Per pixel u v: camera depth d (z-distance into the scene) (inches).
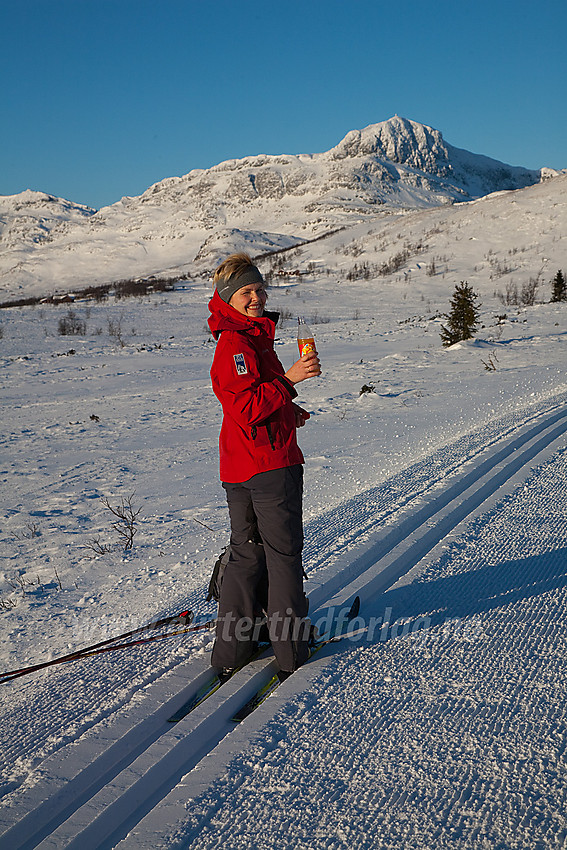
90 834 87.7
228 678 125.0
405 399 498.6
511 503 216.5
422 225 3090.6
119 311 1849.2
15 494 318.7
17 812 91.8
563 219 2541.8
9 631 164.4
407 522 198.7
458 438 311.3
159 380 791.1
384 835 83.7
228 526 234.5
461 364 696.4
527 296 1638.8
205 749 106.6
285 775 95.7
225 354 119.2
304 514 228.8
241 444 121.9
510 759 97.1
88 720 113.5
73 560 217.2
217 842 84.0
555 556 174.7
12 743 109.1
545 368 592.7
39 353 1122.0
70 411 601.0
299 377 120.0
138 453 398.6
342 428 404.5
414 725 106.7
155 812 89.4
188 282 2765.7
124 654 138.2
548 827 83.5
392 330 1222.3
